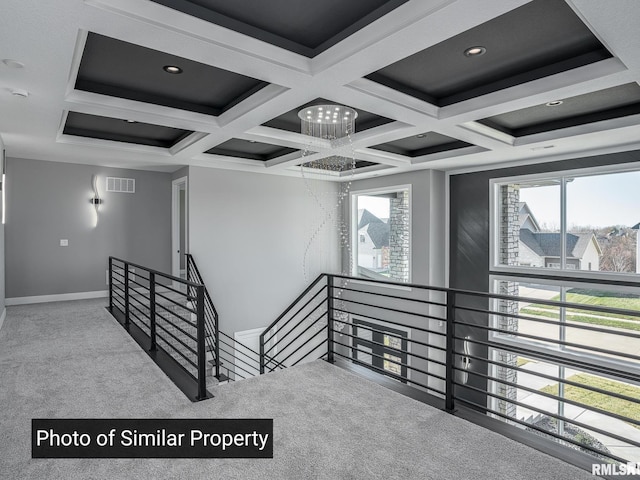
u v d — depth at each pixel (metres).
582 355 5.47
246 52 2.46
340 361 3.86
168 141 5.59
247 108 3.56
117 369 3.50
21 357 3.80
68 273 6.43
